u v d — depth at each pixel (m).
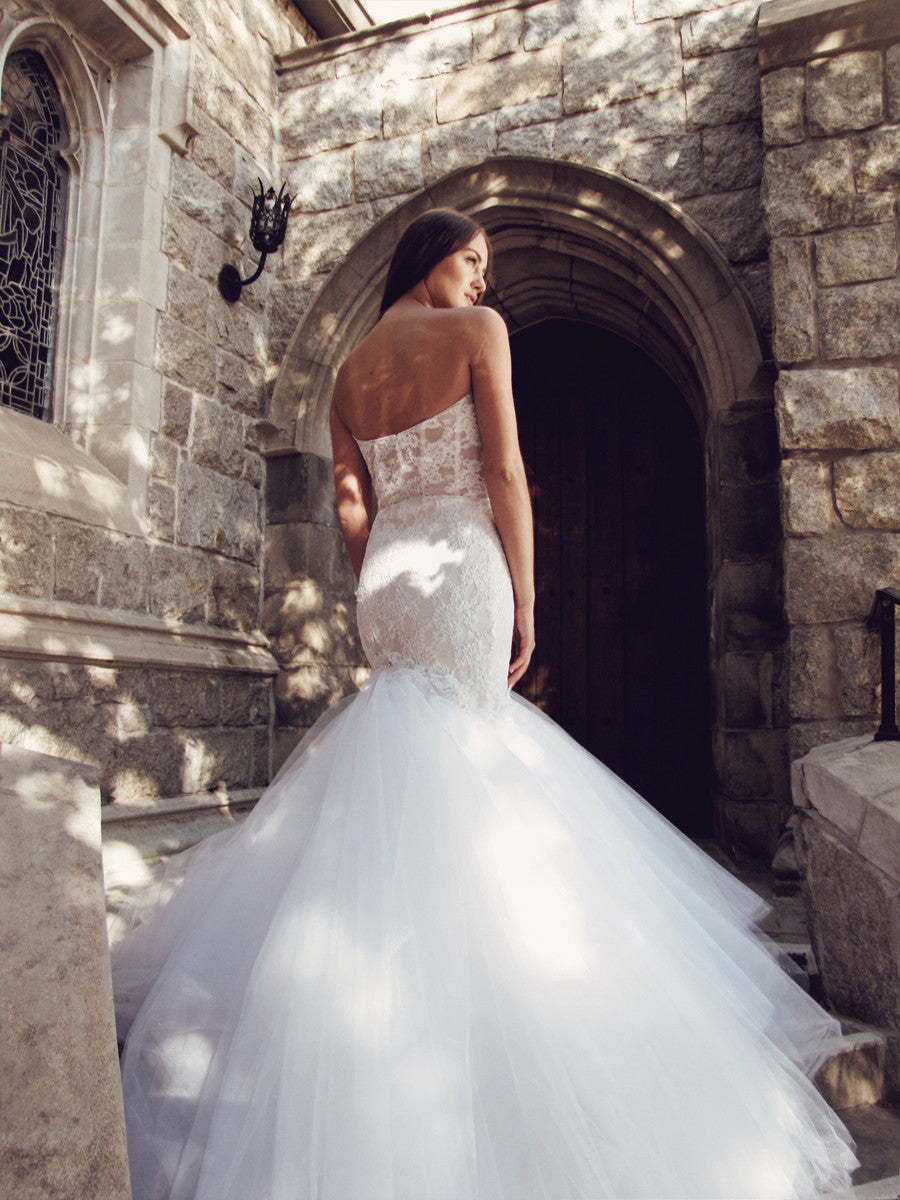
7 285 3.90
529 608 1.71
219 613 4.75
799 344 3.82
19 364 3.96
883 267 3.77
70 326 4.18
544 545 6.65
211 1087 1.28
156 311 4.35
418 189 5.20
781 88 3.97
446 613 1.62
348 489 1.97
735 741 4.23
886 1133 1.89
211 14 4.88
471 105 5.12
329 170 5.41
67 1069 0.97
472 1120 1.16
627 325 5.62
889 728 2.65
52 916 1.11
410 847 1.36
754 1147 1.32
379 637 1.71
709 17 4.72
